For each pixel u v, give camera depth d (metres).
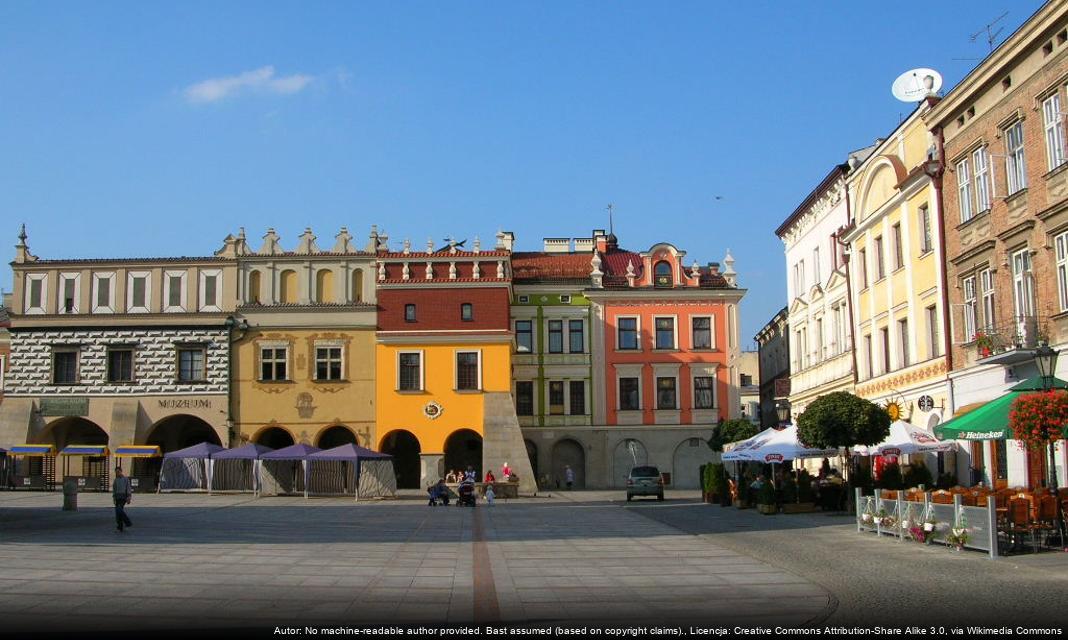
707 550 22.73
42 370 60.25
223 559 20.67
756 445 38.31
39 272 61.16
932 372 36.59
